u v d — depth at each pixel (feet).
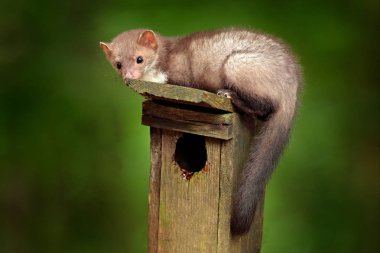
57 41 29.09
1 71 28.81
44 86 28.71
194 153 19.63
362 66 28.09
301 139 27.30
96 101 28.48
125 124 27.99
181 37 21.15
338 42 27.81
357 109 27.94
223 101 17.21
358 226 27.94
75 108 28.58
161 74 20.67
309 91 27.66
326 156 27.27
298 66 19.10
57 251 29.37
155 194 18.80
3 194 29.19
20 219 29.60
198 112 17.54
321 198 27.45
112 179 28.58
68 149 28.73
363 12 28.45
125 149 27.71
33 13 29.14
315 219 27.43
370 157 28.04
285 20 27.76
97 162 28.66
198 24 27.25
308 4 28.32
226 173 17.75
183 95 16.72
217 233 18.15
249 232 19.33
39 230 29.60
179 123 17.83
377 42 28.14
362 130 27.94
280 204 27.14
